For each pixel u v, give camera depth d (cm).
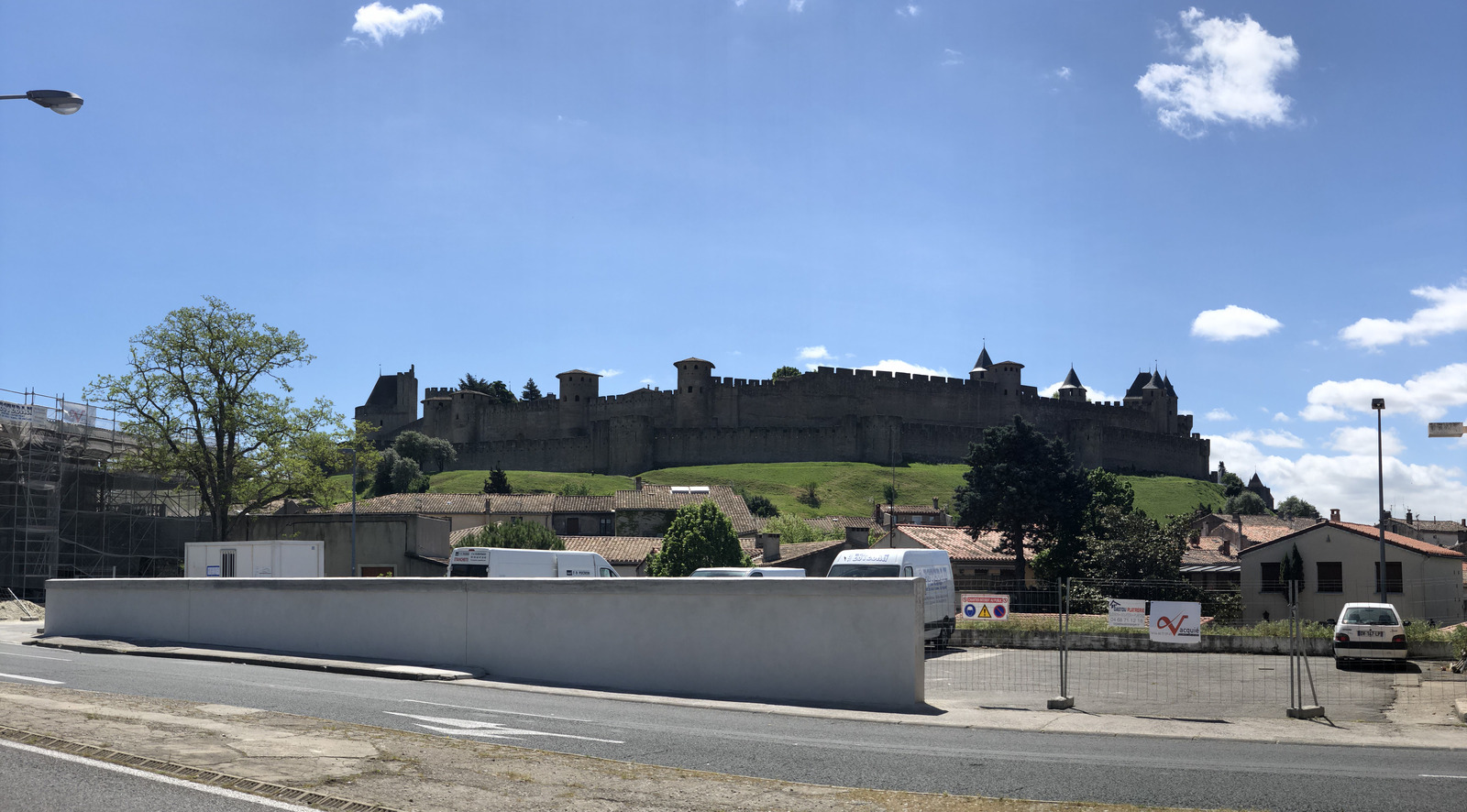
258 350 6281
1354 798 995
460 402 19262
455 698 1677
